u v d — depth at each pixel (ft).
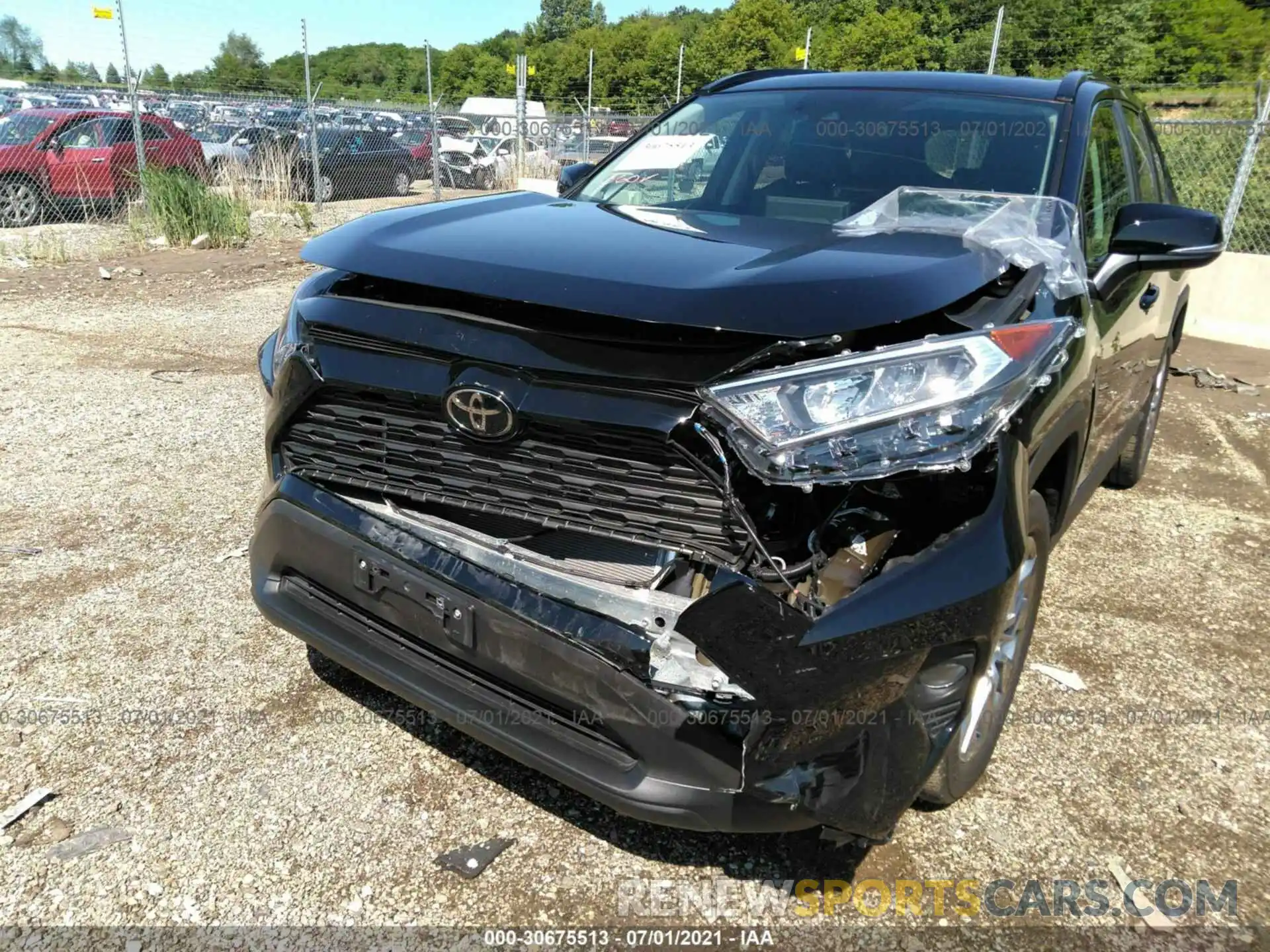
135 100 39.04
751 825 5.98
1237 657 10.61
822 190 9.91
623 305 5.86
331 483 7.39
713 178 10.57
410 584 6.82
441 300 6.61
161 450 15.12
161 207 36.52
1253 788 8.41
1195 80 70.23
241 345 22.11
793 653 5.50
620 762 6.20
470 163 59.88
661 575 6.17
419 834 7.45
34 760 8.04
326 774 8.05
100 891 6.78
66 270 30.68
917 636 5.63
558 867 7.18
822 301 5.79
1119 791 8.29
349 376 6.72
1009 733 9.02
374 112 54.75
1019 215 7.95
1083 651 10.60
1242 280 27.45
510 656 6.45
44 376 18.83
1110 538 13.80
